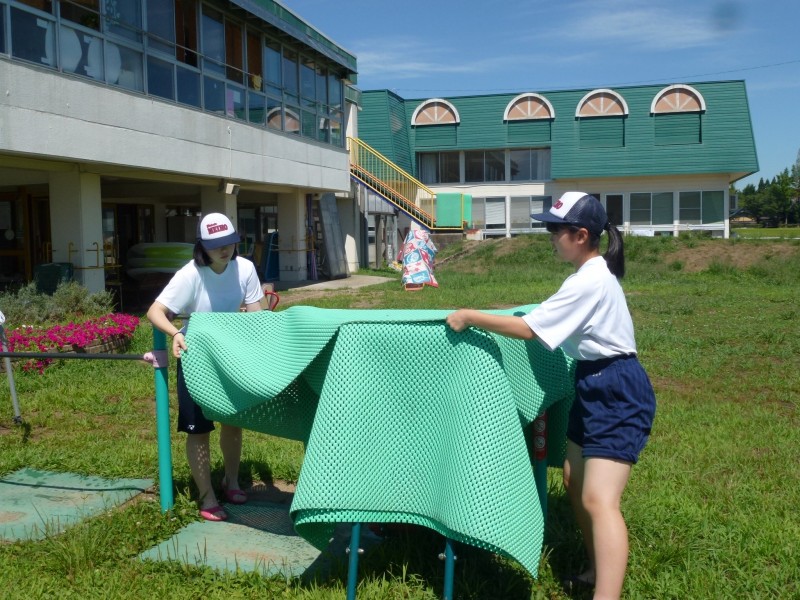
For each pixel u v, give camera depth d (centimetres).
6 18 1052
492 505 297
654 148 3631
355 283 2269
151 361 424
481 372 305
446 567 316
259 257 2538
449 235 3284
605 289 306
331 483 319
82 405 705
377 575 354
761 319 1298
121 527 405
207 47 1574
